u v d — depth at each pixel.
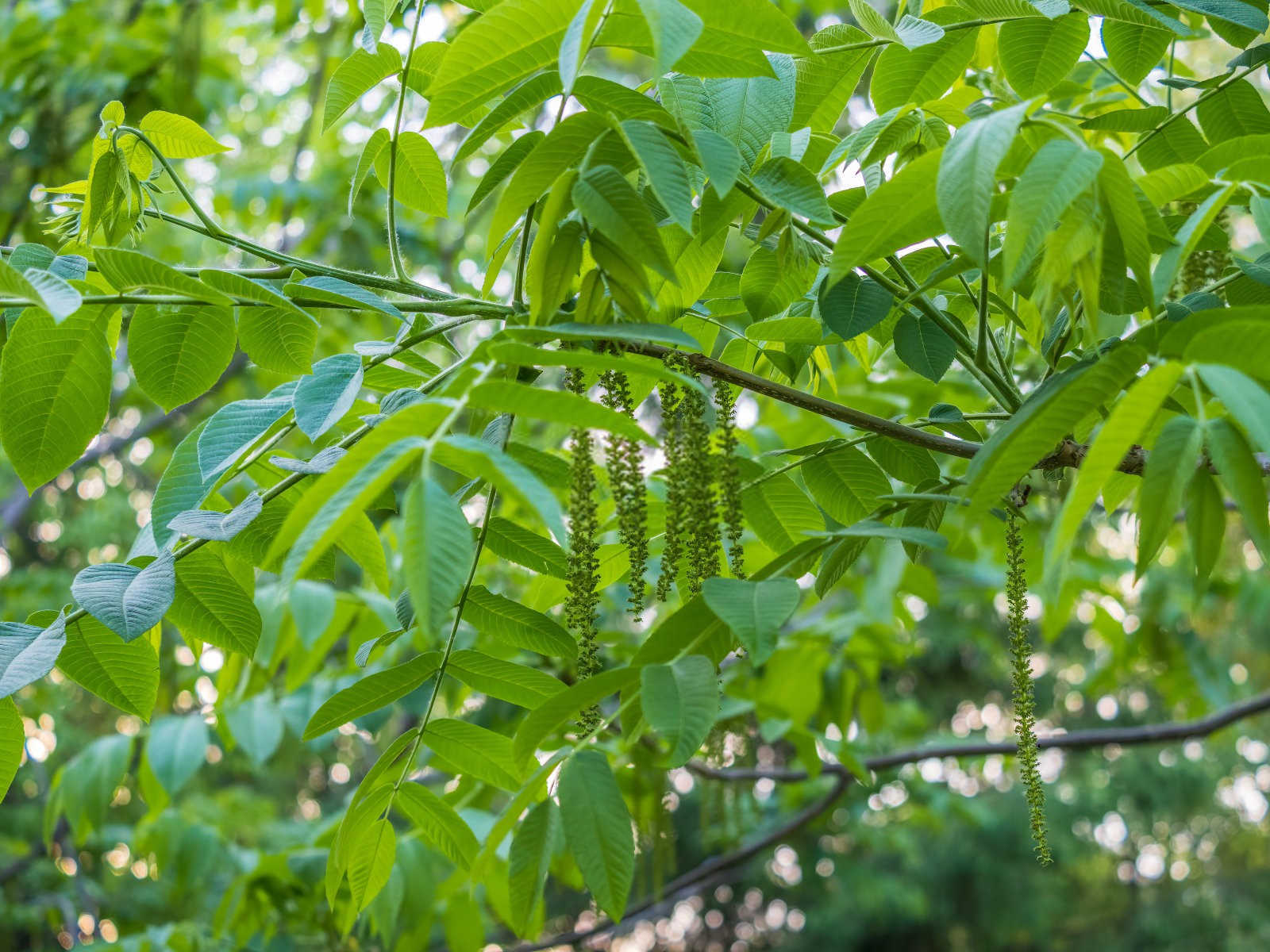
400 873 1.57
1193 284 1.22
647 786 1.62
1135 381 0.96
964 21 1.16
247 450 1.04
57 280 1.00
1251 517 0.89
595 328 0.97
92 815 1.67
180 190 1.11
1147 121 1.18
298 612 1.61
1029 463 0.95
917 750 1.98
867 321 1.10
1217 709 2.62
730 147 1.01
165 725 1.67
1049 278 0.97
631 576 1.03
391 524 1.84
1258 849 8.89
